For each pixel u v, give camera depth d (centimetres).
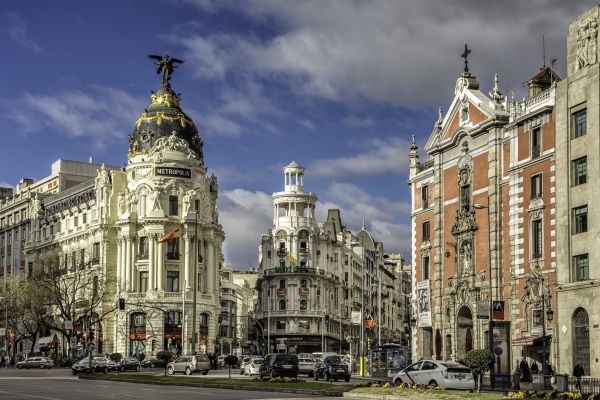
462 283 8519
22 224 17762
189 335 13962
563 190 7075
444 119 9062
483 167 8325
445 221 8969
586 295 6725
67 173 17738
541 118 7456
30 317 14250
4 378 8125
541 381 6253
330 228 19000
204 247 14662
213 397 4809
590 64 6944
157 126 14650
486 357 5400
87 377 7962
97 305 13750
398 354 8862
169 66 15250
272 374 7612
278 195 18362
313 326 17675
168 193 14288
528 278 7488
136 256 14288
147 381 6962
